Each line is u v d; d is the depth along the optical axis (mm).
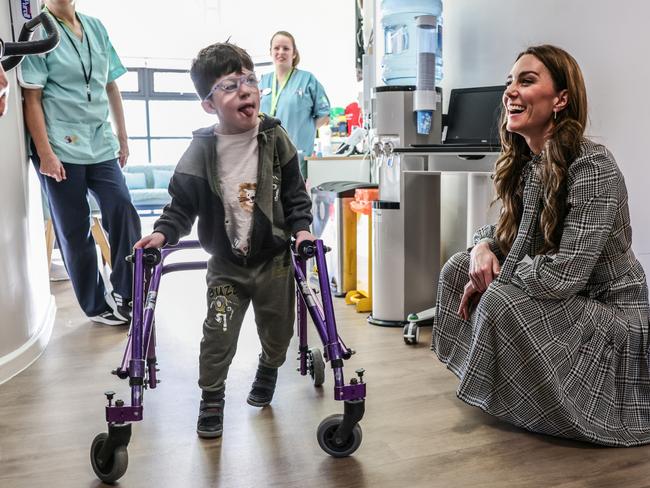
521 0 2428
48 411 1796
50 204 2643
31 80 2389
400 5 2920
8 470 1444
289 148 1655
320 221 3479
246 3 7984
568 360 1501
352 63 6277
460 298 1794
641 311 1577
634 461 1425
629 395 1532
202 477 1393
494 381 1579
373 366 2127
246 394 1887
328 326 1456
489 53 2643
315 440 1569
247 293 1675
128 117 8430
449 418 1687
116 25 8125
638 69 1932
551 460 1438
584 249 1469
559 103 1594
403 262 2627
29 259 2340
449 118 2633
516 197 1733
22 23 2293
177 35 8344
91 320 2822
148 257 1455
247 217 1606
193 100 8672
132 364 1373
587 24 2119
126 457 1362
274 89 4027
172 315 2914
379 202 2637
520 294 1531
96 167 2662
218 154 1606
